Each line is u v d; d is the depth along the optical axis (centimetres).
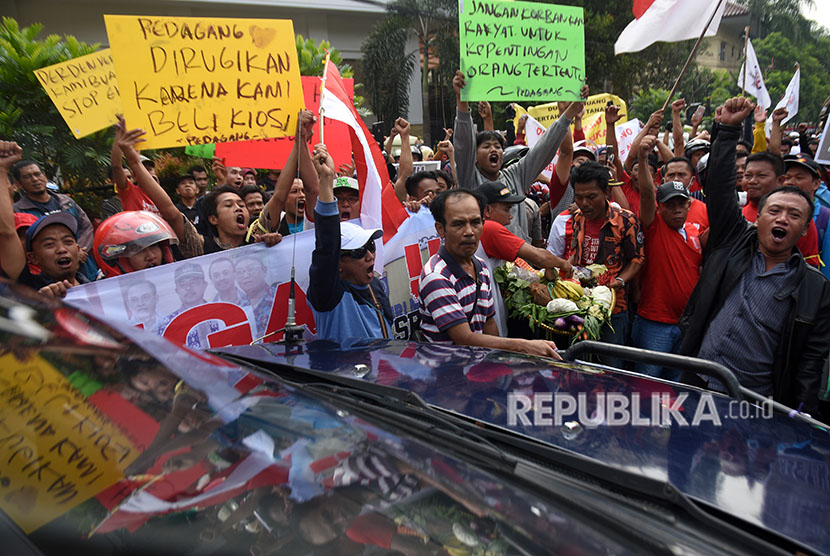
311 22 2117
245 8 1939
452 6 1930
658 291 419
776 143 585
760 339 304
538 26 427
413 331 375
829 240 448
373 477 120
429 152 971
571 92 441
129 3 1775
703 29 473
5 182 274
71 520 98
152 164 638
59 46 671
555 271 346
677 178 566
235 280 295
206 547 99
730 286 317
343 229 290
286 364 209
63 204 505
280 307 310
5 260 275
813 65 3036
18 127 646
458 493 119
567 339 336
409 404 170
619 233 415
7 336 131
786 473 149
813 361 294
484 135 461
